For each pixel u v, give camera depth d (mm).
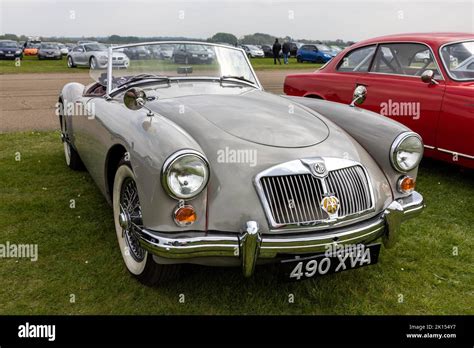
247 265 2182
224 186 2254
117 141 2639
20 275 2756
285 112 2967
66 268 2842
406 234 3410
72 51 18266
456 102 4227
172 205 2170
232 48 4062
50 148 5621
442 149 4445
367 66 5383
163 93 3264
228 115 2742
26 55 32031
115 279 2738
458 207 3926
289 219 2258
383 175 2686
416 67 4824
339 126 3029
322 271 2361
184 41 3832
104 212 3676
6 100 9477
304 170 2318
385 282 2787
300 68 20500
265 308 2508
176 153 2098
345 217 2371
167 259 2303
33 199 3910
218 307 2506
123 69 3555
